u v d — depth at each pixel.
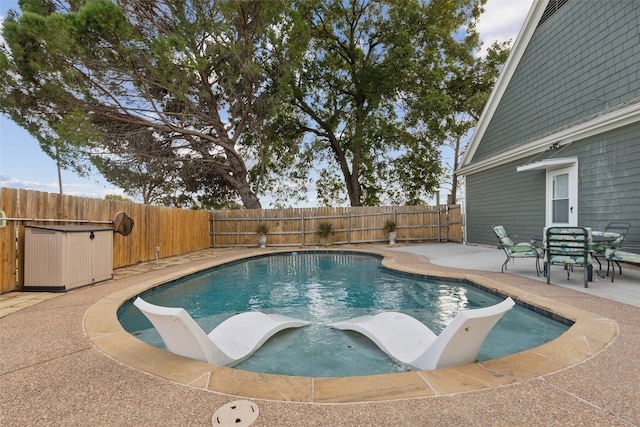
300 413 1.74
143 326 3.98
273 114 13.88
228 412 1.75
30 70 8.09
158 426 1.64
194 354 2.46
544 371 2.17
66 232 4.98
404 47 14.91
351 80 17.48
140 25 10.70
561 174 7.75
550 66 8.33
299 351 3.06
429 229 13.66
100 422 1.69
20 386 2.09
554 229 4.90
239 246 13.64
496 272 6.04
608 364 2.26
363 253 10.70
